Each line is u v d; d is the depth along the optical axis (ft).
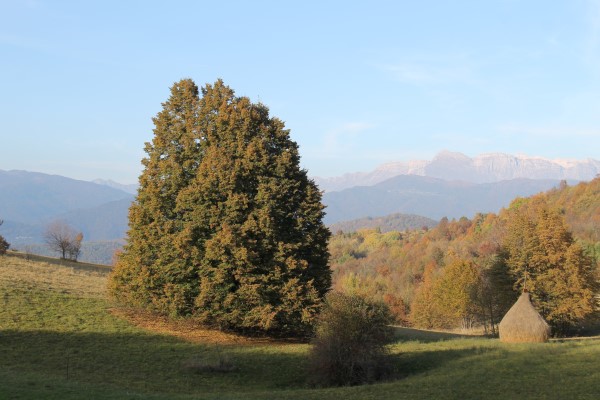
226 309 119.75
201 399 70.79
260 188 124.67
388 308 99.35
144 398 69.41
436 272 377.30
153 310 128.06
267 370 99.45
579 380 75.92
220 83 136.26
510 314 125.80
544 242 182.60
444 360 100.01
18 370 84.12
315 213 131.95
